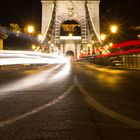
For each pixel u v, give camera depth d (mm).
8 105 7438
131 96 9180
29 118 5875
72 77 18062
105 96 9156
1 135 4621
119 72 25359
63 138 4477
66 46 142125
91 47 100750
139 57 36938
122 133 4754
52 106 7309
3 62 29781
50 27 111000
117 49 51375
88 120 5723
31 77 18156
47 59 49594
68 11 121562
